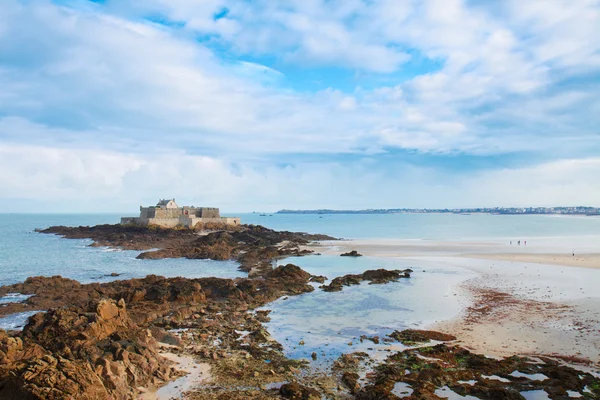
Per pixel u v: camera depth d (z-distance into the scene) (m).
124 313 23.97
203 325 29.16
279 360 22.52
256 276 52.16
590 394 17.91
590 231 150.00
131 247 87.62
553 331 27.50
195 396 18.03
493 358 22.47
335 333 27.88
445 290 42.19
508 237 118.62
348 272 56.09
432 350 23.70
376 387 18.17
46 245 94.06
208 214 132.12
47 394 14.05
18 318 31.98
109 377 17.41
